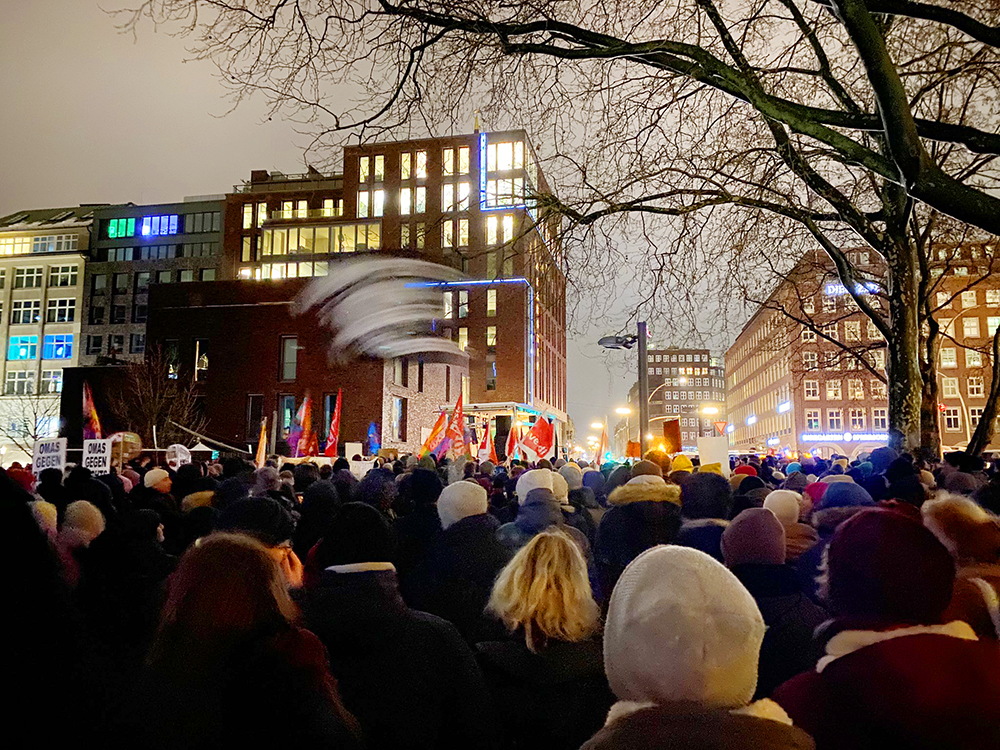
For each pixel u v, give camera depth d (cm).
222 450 4034
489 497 829
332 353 4044
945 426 6769
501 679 313
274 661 206
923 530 204
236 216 7962
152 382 4097
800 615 320
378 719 252
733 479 809
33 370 7669
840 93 897
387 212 7369
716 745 146
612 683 176
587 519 655
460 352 4941
